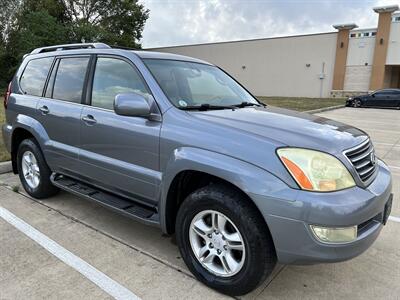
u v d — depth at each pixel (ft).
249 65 127.24
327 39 108.78
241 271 8.25
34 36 92.32
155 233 11.91
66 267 9.80
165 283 9.16
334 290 9.04
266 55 122.72
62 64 13.43
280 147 7.80
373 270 9.98
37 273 9.49
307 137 8.34
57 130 12.89
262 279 8.11
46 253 10.52
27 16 95.76
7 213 13.34
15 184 16.61
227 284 8.52
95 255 10.46
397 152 25.64
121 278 9.34
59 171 13.38
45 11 95.91
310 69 113.70
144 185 10.02
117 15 124.47
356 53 103.65
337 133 9.06
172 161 9.05
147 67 10.59
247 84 128.88
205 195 8.53
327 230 7.32
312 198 7.30
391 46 97.25
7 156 19.60
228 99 11.75
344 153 8.18
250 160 7.87
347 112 59.11
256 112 10.55
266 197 7.50
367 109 67.10
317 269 9.98
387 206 8.92
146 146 9.77
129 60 10.92
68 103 12.59
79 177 12.55
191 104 10.25
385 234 12.19
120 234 11.80
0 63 98.94
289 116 10.44
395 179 18.88
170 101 9.84
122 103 9.27
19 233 11.75
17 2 100.22
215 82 12.43
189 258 9.25
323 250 7.38
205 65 13.29
